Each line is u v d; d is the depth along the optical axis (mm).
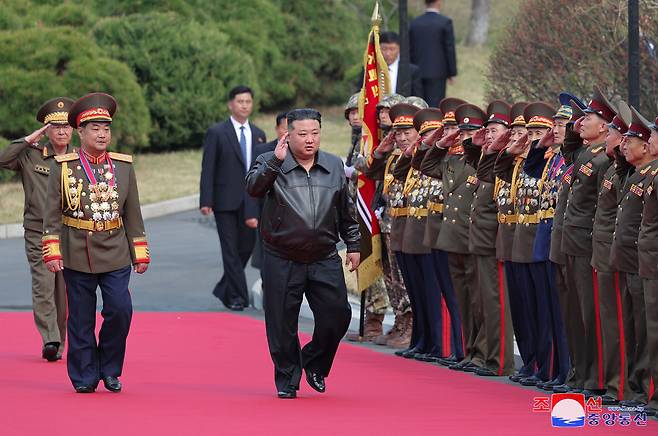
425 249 21750
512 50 33500
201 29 56344
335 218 17656
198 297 30422
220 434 14594
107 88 50344
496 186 20016
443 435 14562
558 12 32250
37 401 17000
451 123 21125
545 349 19109
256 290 29594
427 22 37812
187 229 42250
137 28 55031
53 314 21234
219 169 28844
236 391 18000
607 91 31000
